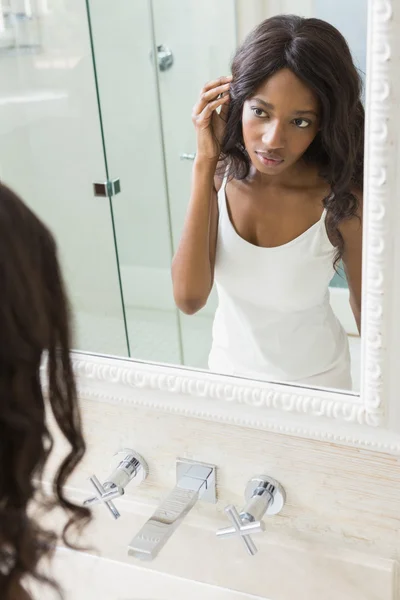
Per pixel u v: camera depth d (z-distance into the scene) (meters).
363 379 0.95
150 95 1.04
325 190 0.93
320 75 0.90
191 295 1.07
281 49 0.92
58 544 1.26
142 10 1.01
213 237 1.04
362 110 0.88
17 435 0.64
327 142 0.91
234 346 1.03
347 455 1.02
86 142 1.11
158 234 1.08
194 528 1.14
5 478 0.65
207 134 1.01
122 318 1.12
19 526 0.67
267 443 1.06
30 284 0.62
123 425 1.17
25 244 0.62
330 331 0.97
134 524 1.19
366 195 0.89
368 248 0.89
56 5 1.08
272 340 1.02
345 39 0.87
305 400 0.99
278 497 1.07
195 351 1.08
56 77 1.10
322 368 0.99
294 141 0.94
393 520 1.02
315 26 0.89
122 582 1.22
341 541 1.07
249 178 0.99
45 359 1.11
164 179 1.06
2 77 1.15
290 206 0.97
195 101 1.01
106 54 1.06
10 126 1.16
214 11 0.96
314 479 1.05
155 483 1.18
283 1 0.91
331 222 0.94
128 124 1.06
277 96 0.94
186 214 1.05
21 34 1.11
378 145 0.84
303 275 0.97
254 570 1.12
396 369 0.93
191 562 1.17
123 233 1.10
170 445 1.14
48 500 0.80
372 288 0.90
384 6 0.79
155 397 1.11
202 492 1.12
